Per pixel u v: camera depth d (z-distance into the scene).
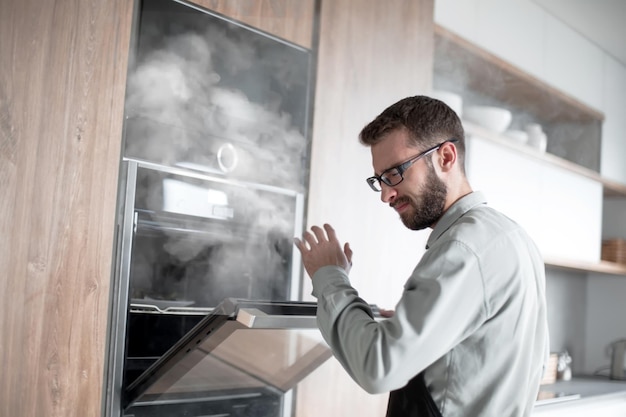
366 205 2.27
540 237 3.30
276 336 1.47
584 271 4.05
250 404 1.85
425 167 1.24
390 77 2.39
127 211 1.66
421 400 1.19
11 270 1.43
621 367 3.77
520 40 3.29
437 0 2.78
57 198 1.51
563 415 2.89
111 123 1.62
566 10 3.48
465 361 1.14
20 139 1.45
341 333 1.17
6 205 1.43
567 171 3.53
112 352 1.62
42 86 1.50
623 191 4.00
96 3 1.60
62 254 1.52
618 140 4.06
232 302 1.36
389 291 2.32
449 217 1.25
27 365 1.45
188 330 1.79
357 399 2.21
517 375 1.16
